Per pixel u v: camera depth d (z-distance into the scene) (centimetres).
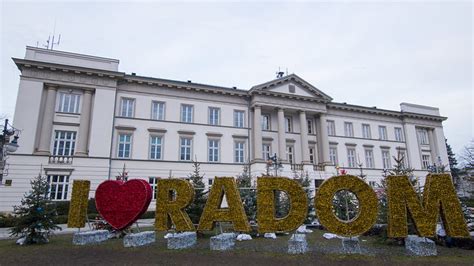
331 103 3906
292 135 3603
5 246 1283
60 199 2505
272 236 1501
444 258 1019
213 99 3359
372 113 4203
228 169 3189
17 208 1384
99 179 2638
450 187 1089
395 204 1121
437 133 4512
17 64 2575
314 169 3475
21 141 2475
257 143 3288
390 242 1288
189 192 1296
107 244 1305
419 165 4216
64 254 1109
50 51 2712
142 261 995
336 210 1869
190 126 3183
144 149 2944
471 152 3553
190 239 1264
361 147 4006
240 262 979
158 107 3128
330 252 1121
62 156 2575
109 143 2755
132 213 1291
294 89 3609
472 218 1409
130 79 2983
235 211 1236
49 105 2642
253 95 3428
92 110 2784
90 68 2781
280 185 1226
